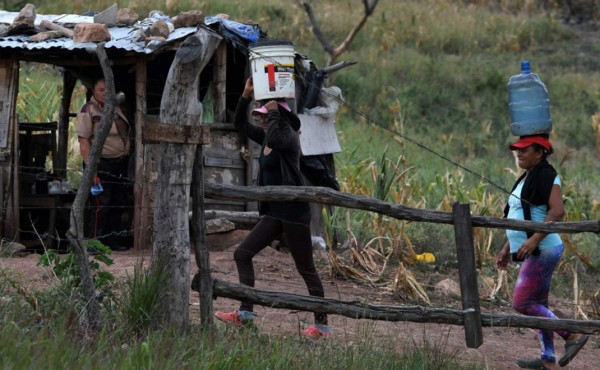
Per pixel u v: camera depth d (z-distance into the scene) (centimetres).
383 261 2383
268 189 1264
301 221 1382
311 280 1409
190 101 1224
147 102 2442
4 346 934
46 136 2411
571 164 4806
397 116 5106
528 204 1381
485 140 4978
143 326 1210
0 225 2019
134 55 2067
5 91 2050
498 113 5525
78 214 1182
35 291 1330
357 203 1245
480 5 8312
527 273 1407
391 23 6869
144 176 2084
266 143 1367
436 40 6775
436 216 1259
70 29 2203
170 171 1230
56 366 922
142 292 1221
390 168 3209
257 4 6494
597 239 2870
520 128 1398
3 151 2014
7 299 1225
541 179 1370
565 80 6212
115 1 5494
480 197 2920
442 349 1490
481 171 4259
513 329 1812
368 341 1320
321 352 1270
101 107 2064
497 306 2088
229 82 2423
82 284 1191
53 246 2141
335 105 2383
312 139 2294
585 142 5288
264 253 2194
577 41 7500
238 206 2277
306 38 6181
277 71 1383
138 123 2080
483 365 1406
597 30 8019
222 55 2205
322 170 2264
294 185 1386
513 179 3947
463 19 7294
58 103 3262
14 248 1931
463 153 4834
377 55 6225
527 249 1366
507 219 1265
